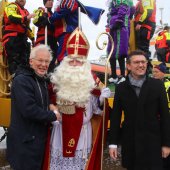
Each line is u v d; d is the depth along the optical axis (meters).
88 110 3.81
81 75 3.74
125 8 5.80
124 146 3.61
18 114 3.56
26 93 3.49
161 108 3.56
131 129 3.56
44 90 3.67
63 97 3.71
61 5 5.32
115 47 5.88
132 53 3.63
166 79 6.04
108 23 6.01
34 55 3.63
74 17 5.41
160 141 3.55
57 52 5.64
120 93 3.64
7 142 3.60
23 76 3.57
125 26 5.89
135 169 3.52
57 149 3.77
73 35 3.88
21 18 5.78
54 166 3.76
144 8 6.39
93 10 5.34
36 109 3.48
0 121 5.68
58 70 3.83
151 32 6.49
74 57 3.82
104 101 3.77
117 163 6.01
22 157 3.51
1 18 6.04
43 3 5.96
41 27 5.98
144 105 3.53
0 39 6.08
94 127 3.89
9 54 5.88
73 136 3.72
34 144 3.54
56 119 3.56
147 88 3.54
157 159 3.50
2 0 6.07
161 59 7.70
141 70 3.56
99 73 7.21
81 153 3.76
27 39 6.20
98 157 3.87
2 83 6.02
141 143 3.51
